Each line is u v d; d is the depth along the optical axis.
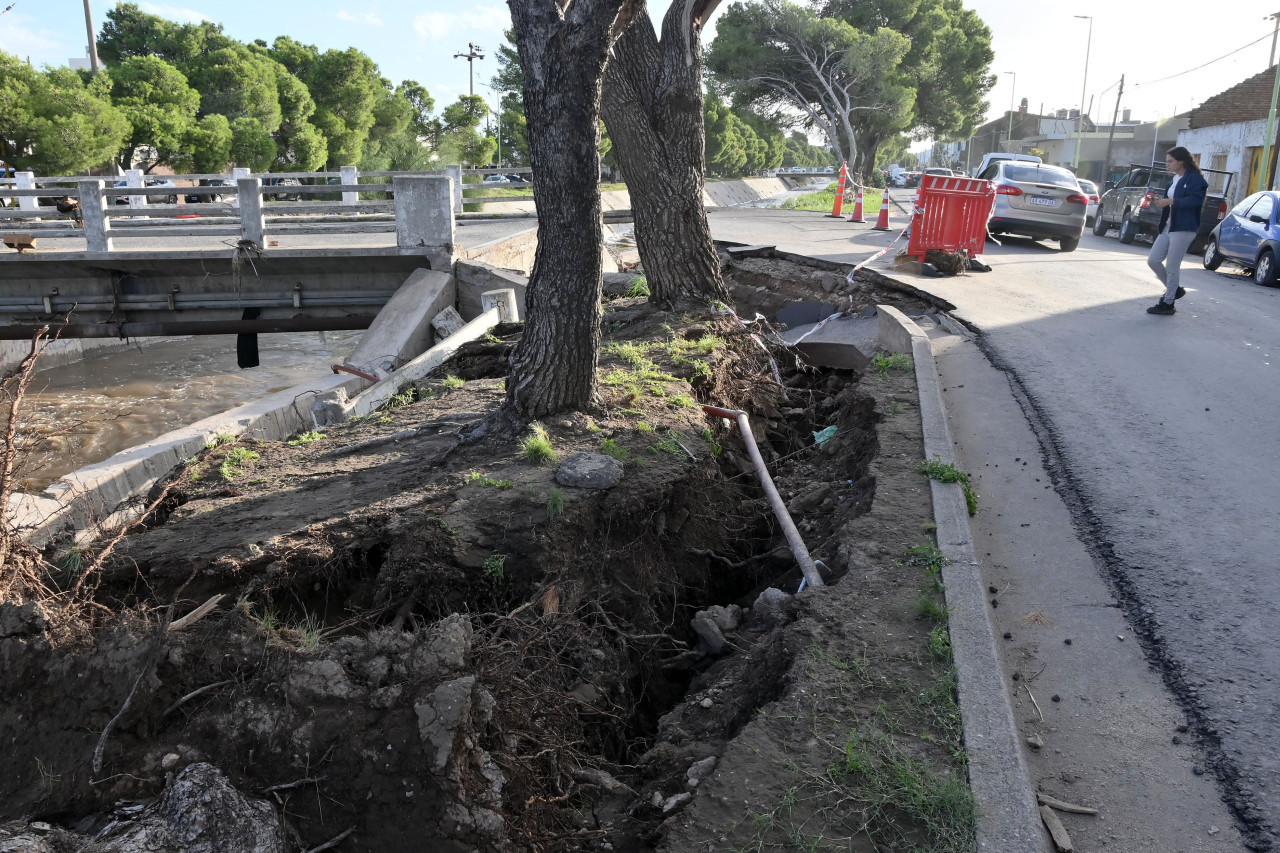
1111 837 2.94
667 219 9.49
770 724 3.29
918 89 54.78
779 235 18.30
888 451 5.80
